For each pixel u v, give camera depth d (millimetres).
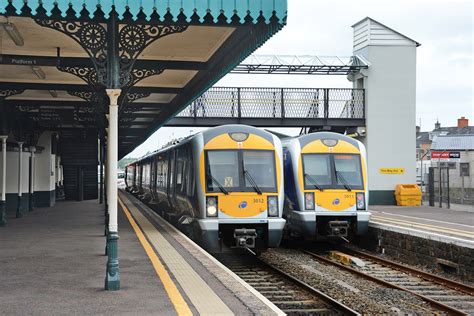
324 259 17797
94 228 19609
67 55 15789
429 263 16312
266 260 18031
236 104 31641
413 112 33188
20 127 24000
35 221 22328
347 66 32375
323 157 19312
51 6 9672
